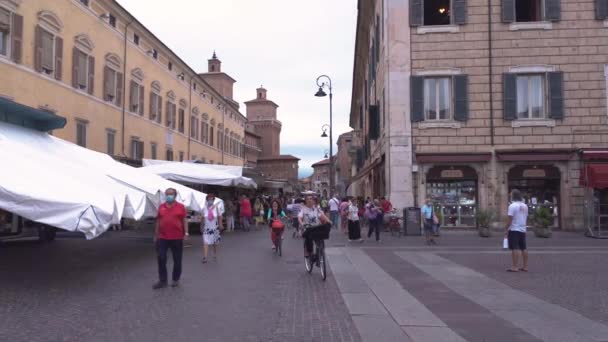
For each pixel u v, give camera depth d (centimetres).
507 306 817
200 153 4731
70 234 2262
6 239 1716
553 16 2244
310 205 1173
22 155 1171
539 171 2227
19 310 792
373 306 824
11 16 2012
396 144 2277
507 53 2259
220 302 855
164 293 932
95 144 2692
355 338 643
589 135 2217
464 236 2159
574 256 1448
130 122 3139
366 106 3741
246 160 7619
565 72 2242
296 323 716
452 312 778
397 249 1684
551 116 2227
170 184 1742
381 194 2662
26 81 2097
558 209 2238
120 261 1380
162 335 654
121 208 1204
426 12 2480
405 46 2297
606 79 2225
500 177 2234
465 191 2283
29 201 988
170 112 3888
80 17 2520
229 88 7031
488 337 643
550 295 903
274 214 2350
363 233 2400
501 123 2248
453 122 2262
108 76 2848
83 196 1058
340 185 5500
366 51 3656
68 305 829
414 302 848
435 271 1189
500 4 2273
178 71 4084
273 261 1406
